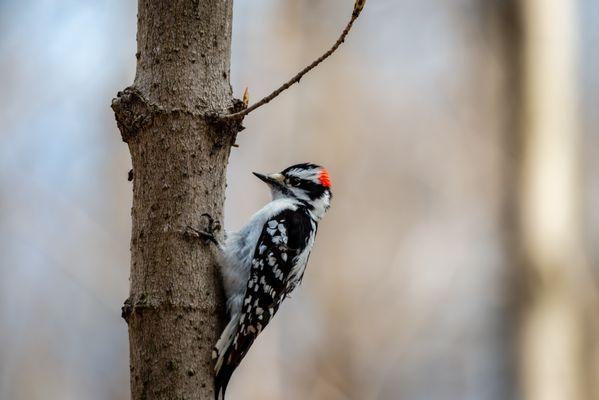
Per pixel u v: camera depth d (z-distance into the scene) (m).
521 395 13.77
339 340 15.70
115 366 14.31
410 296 16.55
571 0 15.16
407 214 17.02
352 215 16.78
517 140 14.72
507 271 14.34
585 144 18.00
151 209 6.54
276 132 15.70
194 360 6.49
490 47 16.28
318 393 15.09
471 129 17.17
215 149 6.72
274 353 14.13
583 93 17.86
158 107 6.57
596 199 17.50
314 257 16.38
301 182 9.09
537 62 14.81
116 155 14.95
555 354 13.55
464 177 17.11
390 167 17.25
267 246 8.05
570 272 14.02
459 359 16.12
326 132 16.77
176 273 6.49
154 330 6.42
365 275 16.50
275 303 8.02
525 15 14.95
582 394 13.52
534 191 14.33
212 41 6.76
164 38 6.64
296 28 16.75
